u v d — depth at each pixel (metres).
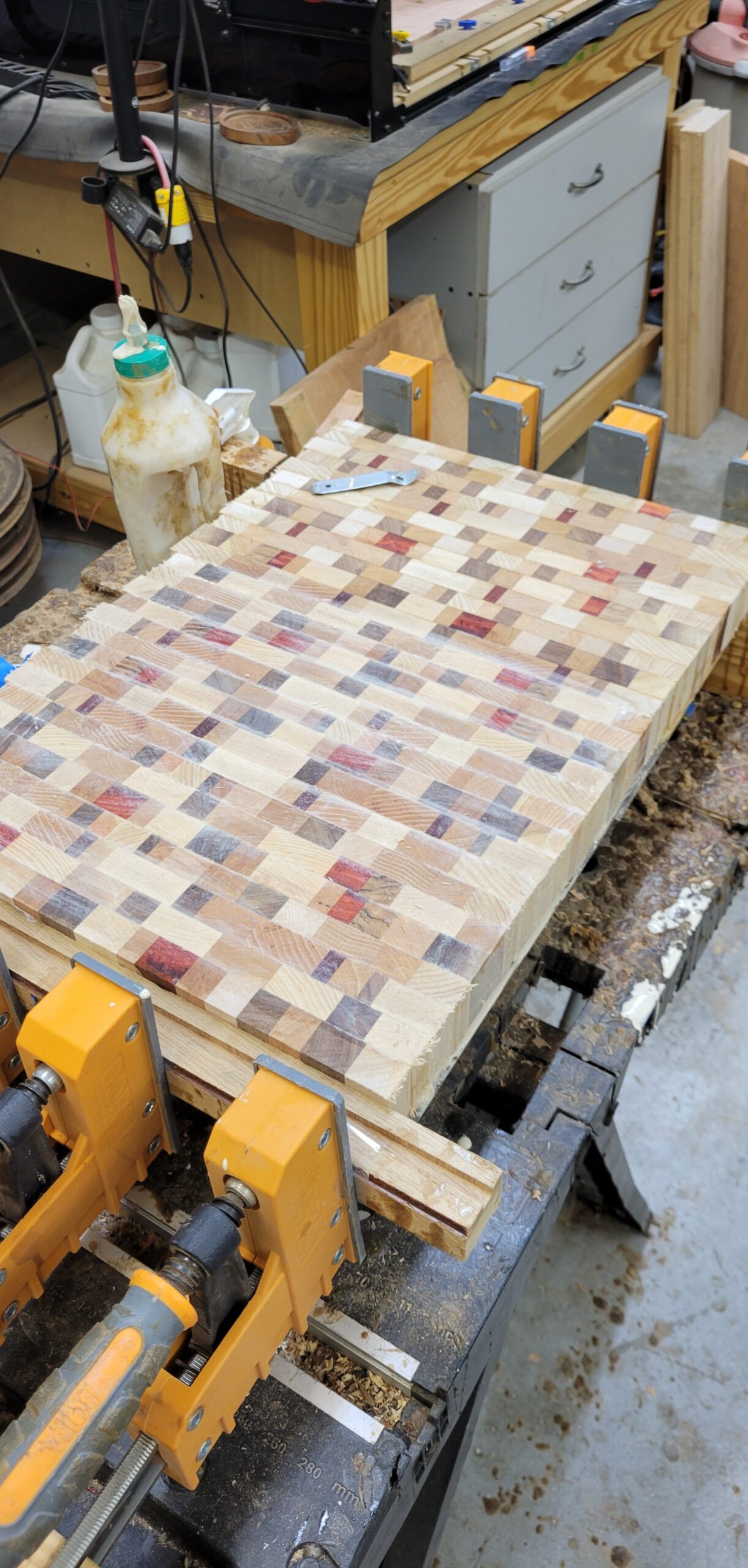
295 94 1.85
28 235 2.34
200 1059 0.73
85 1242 0.87
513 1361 1.62
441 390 2.21
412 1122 0.71
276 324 2.11
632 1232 1.75
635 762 0.94
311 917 0.77
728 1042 1.97
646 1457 1.54
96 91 1.97
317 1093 0.64
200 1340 0.68
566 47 2.08
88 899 0.79
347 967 0.75
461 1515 1.49
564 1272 1.71
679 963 1.06
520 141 2.07
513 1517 1.49
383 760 0.89
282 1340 0.75
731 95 3.05
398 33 1.84
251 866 0.81
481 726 0.92
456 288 2.22
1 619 2.46
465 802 0.85
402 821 0.84
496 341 2.33
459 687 0.96
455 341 2.32
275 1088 0.65
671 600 1.05
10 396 2.79
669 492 3.01
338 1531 0.73
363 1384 0.80
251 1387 0.73
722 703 1.28
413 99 1.80
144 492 1.34
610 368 2.93
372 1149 0.70
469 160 1.95
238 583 1.09
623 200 2.60
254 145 1.78
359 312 1.93
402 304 2.29
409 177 1.79
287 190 1.73
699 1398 1.59
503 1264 0.85
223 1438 0.77
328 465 1.28
